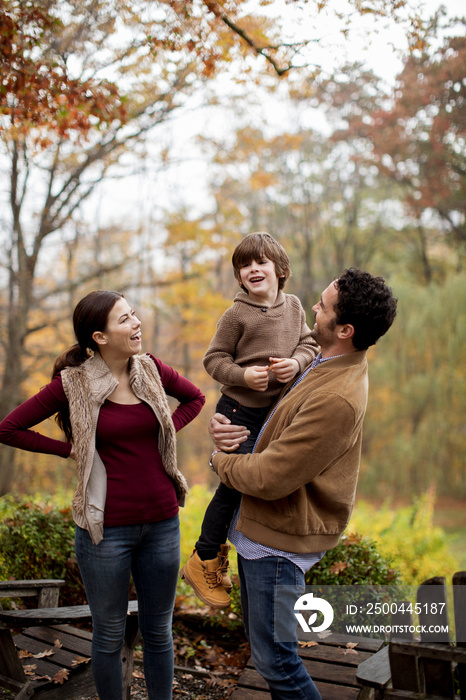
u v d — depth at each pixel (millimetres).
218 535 2334
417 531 6180
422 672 1832
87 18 3789
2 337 10375
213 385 20406
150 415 2230
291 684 2008
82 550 2166
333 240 22828
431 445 16094
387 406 17359
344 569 3236
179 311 15141
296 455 1933
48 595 2783
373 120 17109
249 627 2117
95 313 2170
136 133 8148
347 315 2014
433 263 23094
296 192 21719
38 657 2625
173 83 5789
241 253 2373
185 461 20188
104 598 2156
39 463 10578
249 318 2344
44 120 4172
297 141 12992
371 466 17672
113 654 2197
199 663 3361
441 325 15602
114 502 2150
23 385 11594
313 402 1984
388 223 23531
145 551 2246
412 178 18953
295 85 8969
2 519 3680
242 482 2055
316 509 2113
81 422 2135
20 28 3619
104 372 2221
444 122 15219
